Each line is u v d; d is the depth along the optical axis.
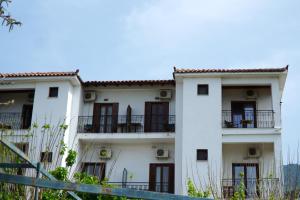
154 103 28.72
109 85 28.59
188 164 25.86
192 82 27.34
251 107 27.94
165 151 27.42
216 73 27.08
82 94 28.80
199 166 25.75
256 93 27.91
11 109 28.94
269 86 27.61
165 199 5.68
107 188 5.78
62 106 27.34
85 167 27.45
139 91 28.98
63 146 13.92
